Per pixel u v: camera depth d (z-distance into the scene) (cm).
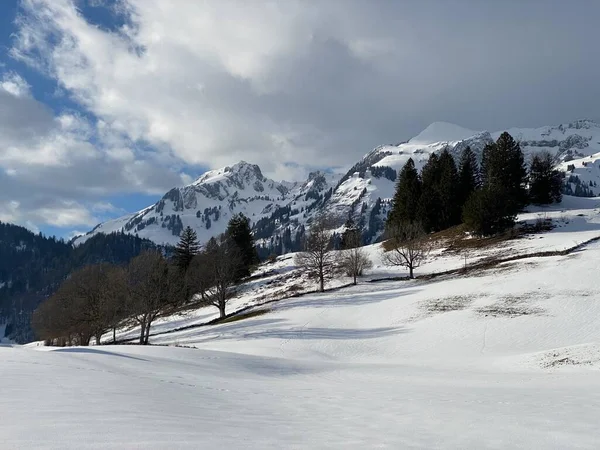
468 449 638
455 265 6009
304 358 3069
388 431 758
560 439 720
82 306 5184
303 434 689
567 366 2211
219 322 5512
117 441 526
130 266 5256
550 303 3719
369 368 2406
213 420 755
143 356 2072
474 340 3256
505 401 1190
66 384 995
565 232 6350
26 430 552
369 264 6750
